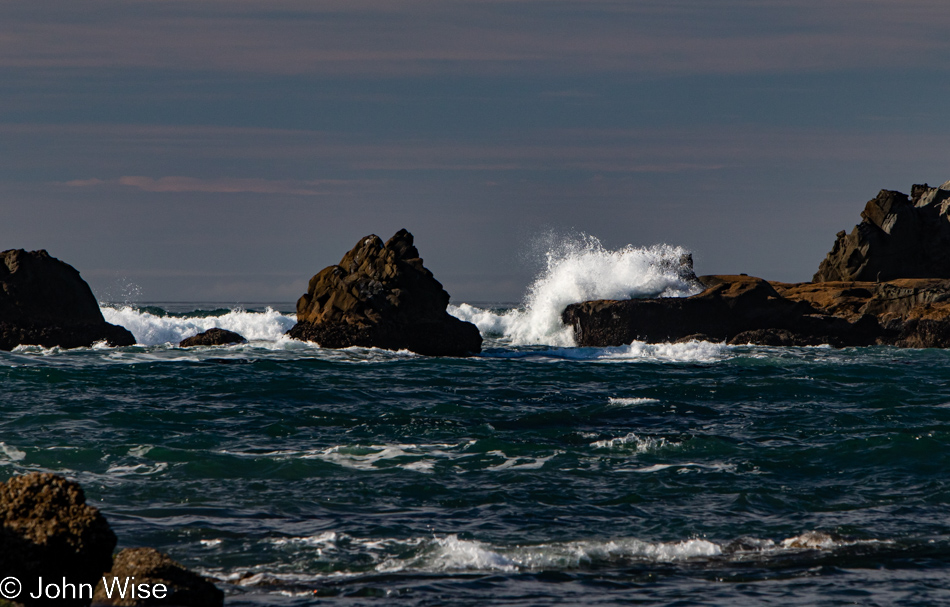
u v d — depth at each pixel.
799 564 49.88
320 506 58.78
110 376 124.50
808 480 69.31
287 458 70.88
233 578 45.28
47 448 70.81
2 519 35.66
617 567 48.81
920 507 62.12
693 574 47.97
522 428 88.94
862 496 64.81
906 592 45.47
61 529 35.50
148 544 49.94
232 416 92.00
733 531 55.84
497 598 43.69
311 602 42.28
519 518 57.50
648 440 81.25
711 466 72.44
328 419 91.19
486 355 182.12
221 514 56.16
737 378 139.50
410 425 88.38
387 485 64.25
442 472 68.50
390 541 51.69
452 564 48.38
